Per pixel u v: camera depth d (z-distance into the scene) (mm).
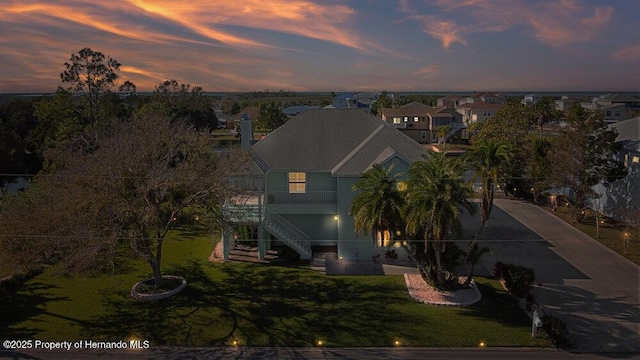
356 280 28922
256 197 35344
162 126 38562
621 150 42219
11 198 32906
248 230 34844
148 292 26922
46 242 25594
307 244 33188
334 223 34938
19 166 55938
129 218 25484
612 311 24562
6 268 26297
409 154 32844
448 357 20594
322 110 38656
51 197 27781
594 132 39156
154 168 26766
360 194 26984
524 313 24469
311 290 27469
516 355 20688
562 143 40094
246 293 27141
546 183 43938
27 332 22828
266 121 105438
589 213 43500
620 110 117188
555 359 20344
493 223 40438
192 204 27844
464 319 23750
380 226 26266
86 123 65250
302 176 34656
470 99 150000
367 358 20594
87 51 63406
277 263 31922
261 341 21906
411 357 20625
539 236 36906
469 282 26812
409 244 26812
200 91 117500
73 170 28578
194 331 22875
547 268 30500
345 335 22328
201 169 27734
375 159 32062
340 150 35594
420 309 24859
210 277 29625
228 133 117062
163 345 21688
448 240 26266
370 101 156250
